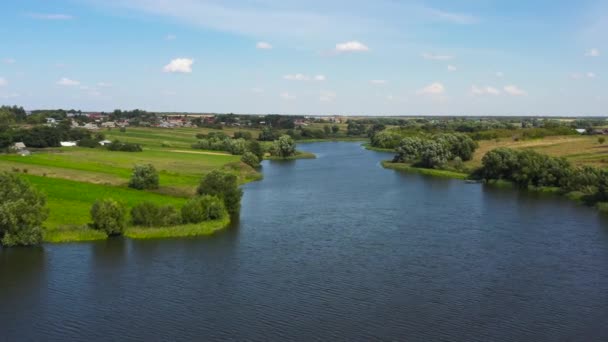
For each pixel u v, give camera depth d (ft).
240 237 282.97
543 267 236.02
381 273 229.25
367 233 291.99
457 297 203.92
